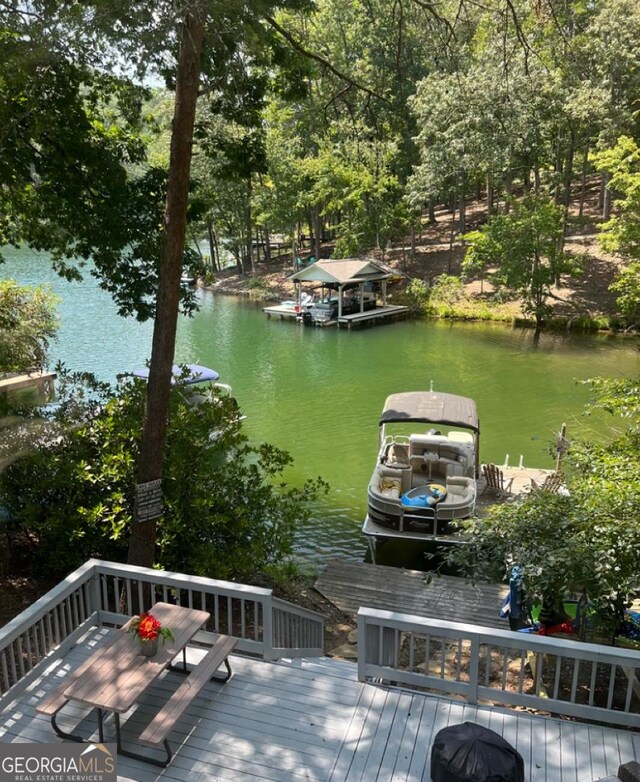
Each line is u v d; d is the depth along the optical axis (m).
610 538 5.56
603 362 25.31
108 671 4.21
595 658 4.34
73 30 6.65
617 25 22.89
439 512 11.36
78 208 10.08
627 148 25.61
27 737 4.32
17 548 8.80
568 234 37.81
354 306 35.16
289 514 9.09
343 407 20.61
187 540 8.33
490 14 8.68
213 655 4.71
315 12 9.19
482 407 20.31
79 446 8.48
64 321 32.62
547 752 4.21
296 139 34.16
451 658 7.55
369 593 9.80
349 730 4.41
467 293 35.75
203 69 8.17
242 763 4.12
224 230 46.12
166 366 7.36
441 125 29.62
